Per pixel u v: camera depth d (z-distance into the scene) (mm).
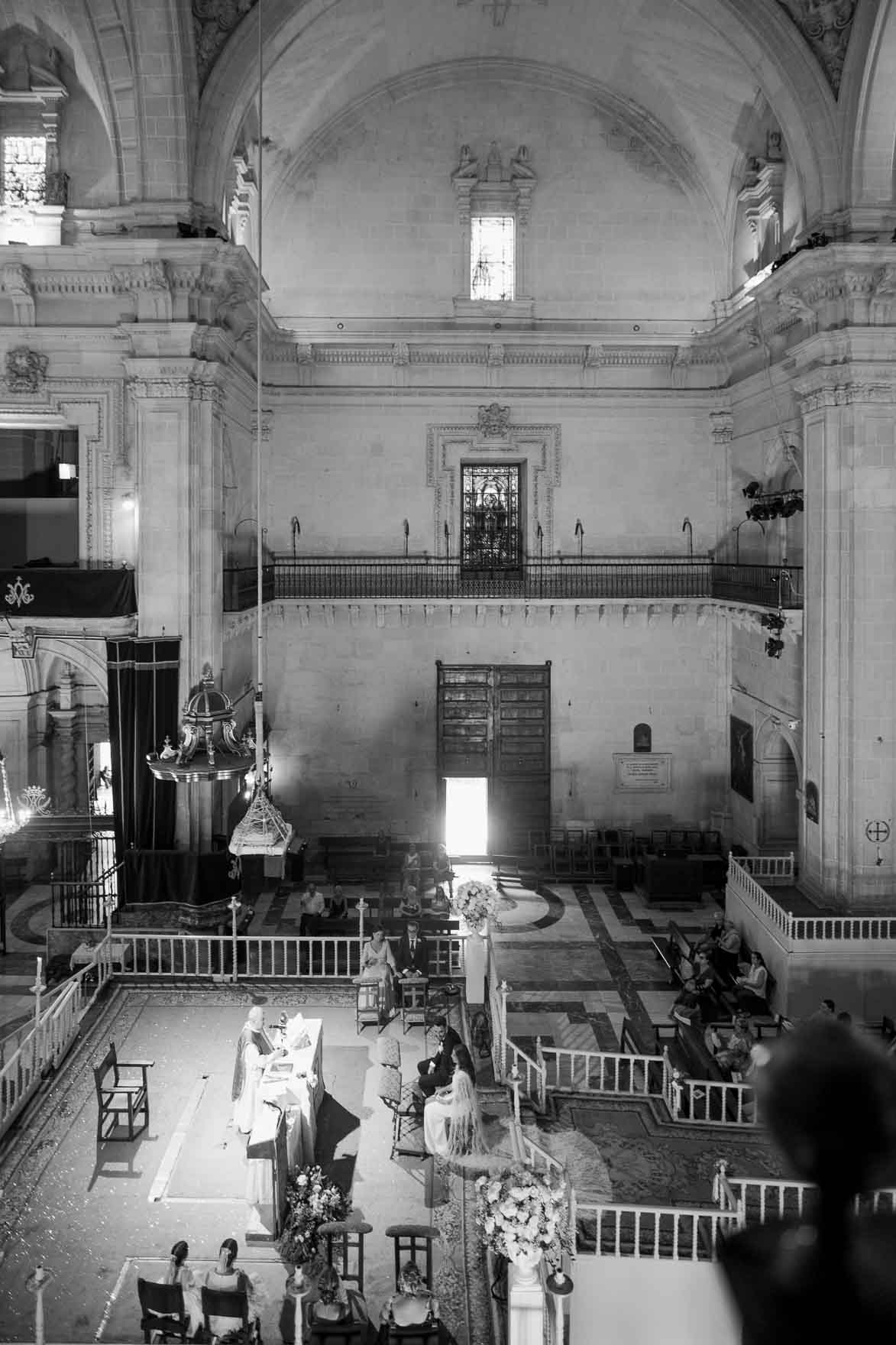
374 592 30469
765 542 28703
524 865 30422
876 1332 1225
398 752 31328
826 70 21703
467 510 31484
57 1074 15883
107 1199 12992
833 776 22391
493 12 27516
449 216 30266
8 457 25406
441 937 21859
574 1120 14617
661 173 30406
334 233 30156
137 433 22359
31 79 22609
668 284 30578
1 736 26094
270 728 31000
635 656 31328
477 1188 11070
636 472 30969
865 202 21469
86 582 22234
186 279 21891
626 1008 21688
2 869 22812
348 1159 14000
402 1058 16578
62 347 23016
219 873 22109
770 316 25719
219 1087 15586
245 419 28328
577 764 31438
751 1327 1292
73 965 20766
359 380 30594
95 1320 11031
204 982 19328
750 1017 19344
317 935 23969
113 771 22172
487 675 31281
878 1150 1277
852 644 21969
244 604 25781
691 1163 13508
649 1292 11438
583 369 30688
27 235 22625
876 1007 20734
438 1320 10695
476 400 30703
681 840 31016
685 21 25203
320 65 26750
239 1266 11953
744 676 29844
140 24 20891
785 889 23688
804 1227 1342
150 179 21656
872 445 21828
